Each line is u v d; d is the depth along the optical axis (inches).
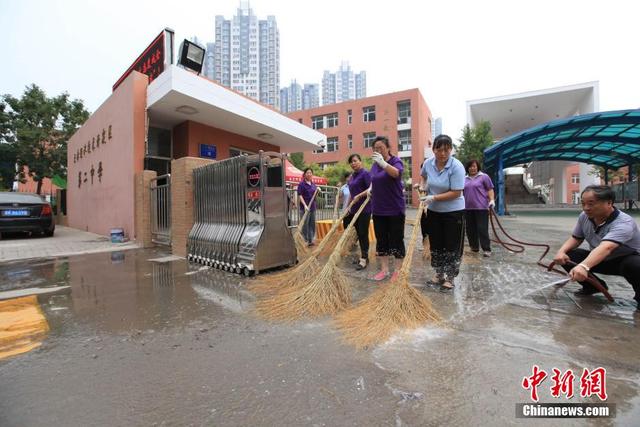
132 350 79.0
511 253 205.0
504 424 51.4
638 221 393.7
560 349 75.0
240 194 170.6
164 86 270.2
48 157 695.7
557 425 51.1
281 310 105.0
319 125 1262.3
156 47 309.7
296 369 69.0
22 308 111.2
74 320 99.7
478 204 195.0
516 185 1371.8
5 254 226.1
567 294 117.8
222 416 54.4
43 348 80.7
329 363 71.4
